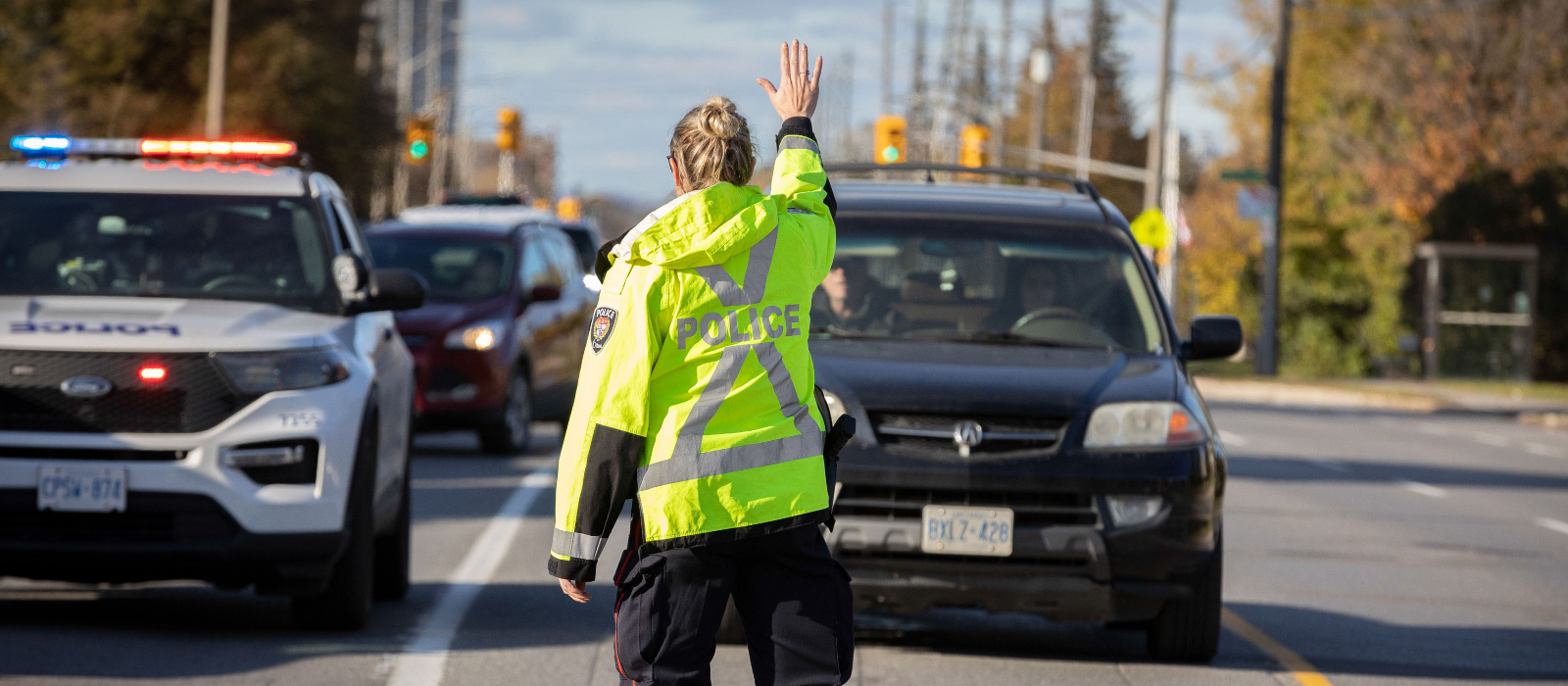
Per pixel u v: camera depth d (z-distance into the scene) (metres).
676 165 10.27
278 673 15.98
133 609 19.31
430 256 38.50
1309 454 49.22
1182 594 16.81
